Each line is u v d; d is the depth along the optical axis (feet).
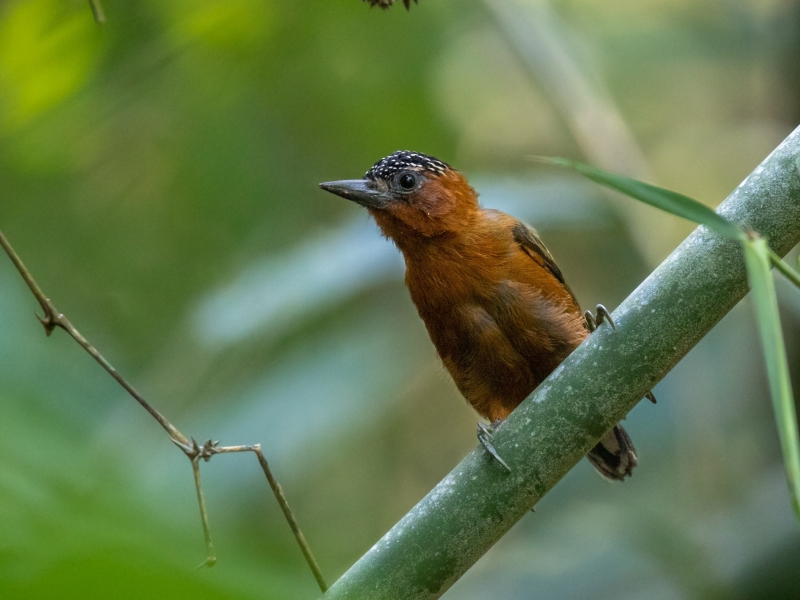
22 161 33.91
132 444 28.53
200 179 36.60
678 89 47.75
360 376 34.73
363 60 37.78
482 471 17.26
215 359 34.35
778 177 16.69
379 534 39.32
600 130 36.24
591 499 34.71
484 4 38.09
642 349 17.04
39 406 16.35
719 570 29.63
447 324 25.68
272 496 32.91
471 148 46.55
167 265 36.78
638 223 34.58
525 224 26.86
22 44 29.32
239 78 36.24
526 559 32.68
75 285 35.91
